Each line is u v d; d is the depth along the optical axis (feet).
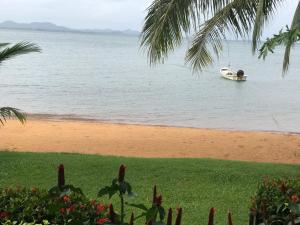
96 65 180.75
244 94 106.73
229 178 26.96
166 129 56.95
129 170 28.27
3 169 27.91
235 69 189.88
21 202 11.51
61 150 41.86
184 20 26.89
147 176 27.07
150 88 112.27
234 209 21.91
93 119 67.26
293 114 79.61
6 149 40.86
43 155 32.32
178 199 23.17
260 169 29.37
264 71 183.83
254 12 26.94
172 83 125.59
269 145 47.80
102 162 30.04
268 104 91.35
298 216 10.28
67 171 27.76
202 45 28.04
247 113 79.25
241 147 46.29
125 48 376.27
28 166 28.66
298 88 123.13
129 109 79.10
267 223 11.25
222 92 109.09
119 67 175.22
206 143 47.91
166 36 26.91
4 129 52.01
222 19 27.32
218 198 23.48
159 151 43.14
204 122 68.95
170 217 8.28
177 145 46.37
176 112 77.66
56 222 10.51
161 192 24.23
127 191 8.57
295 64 238.89
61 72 145.69
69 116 69.77
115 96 95.45
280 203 11.65
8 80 117.91
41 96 91.71
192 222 20.06
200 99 95.40
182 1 26.50
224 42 29.01
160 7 26.84
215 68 181.78
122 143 46.37
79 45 392.68
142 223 19.47
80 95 95.14
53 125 57.06
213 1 27.04
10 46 30.37
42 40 437.99
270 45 16.61
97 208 10.91
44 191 12.89
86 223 9.90
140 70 164.66
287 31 16.52
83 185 25.25
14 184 25.22
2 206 11.55
